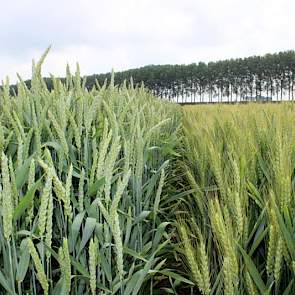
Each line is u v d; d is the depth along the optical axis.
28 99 3.60
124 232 3.17
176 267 3.85
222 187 2.91
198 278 2.19
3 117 3.61
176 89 80.62
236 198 2.39
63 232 2.95
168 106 11.77
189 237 3.23
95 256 2.17
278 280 2.32
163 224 3.23
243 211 2.56
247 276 2.16
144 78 73.25
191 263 2.21
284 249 2.24
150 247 3.09
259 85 86.69
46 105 3.26
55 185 2.25
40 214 2.08
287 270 2.45
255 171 3.46
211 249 2.99
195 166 4.47
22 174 2.39
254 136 4.22
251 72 86.75
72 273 2.65
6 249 2.29
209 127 5.10
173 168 6.58
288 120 4.82
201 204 3.36
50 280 2.28
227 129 4.99
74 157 3.19
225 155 3.95
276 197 2.72
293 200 2.61
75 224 2.50
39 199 2.78
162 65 77.31
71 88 4.16
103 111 4.22
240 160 3.22
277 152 2.72
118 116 4.04
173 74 79.31
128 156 2.94
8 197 1.99
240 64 86.94
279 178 2.68
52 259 3.01
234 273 2.10
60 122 3.13
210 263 2.79
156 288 3.67
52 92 3.71
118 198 2.24
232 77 87.62
